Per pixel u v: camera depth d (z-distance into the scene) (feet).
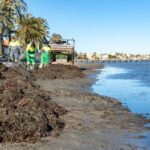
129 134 41.78
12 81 64.49
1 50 247.29
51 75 111.24
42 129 39.96
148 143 38.24
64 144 36.99
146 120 49.73
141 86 100.27
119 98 73.36
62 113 51.24
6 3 251.60
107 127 44.88
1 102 46.88
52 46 175.73
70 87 88.69
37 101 50.60
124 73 171.63
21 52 136.15
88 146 36.63
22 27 278.26
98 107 58.80
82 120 48.16
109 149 35.91
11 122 39.34
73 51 178.81
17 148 35.27
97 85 98.94
